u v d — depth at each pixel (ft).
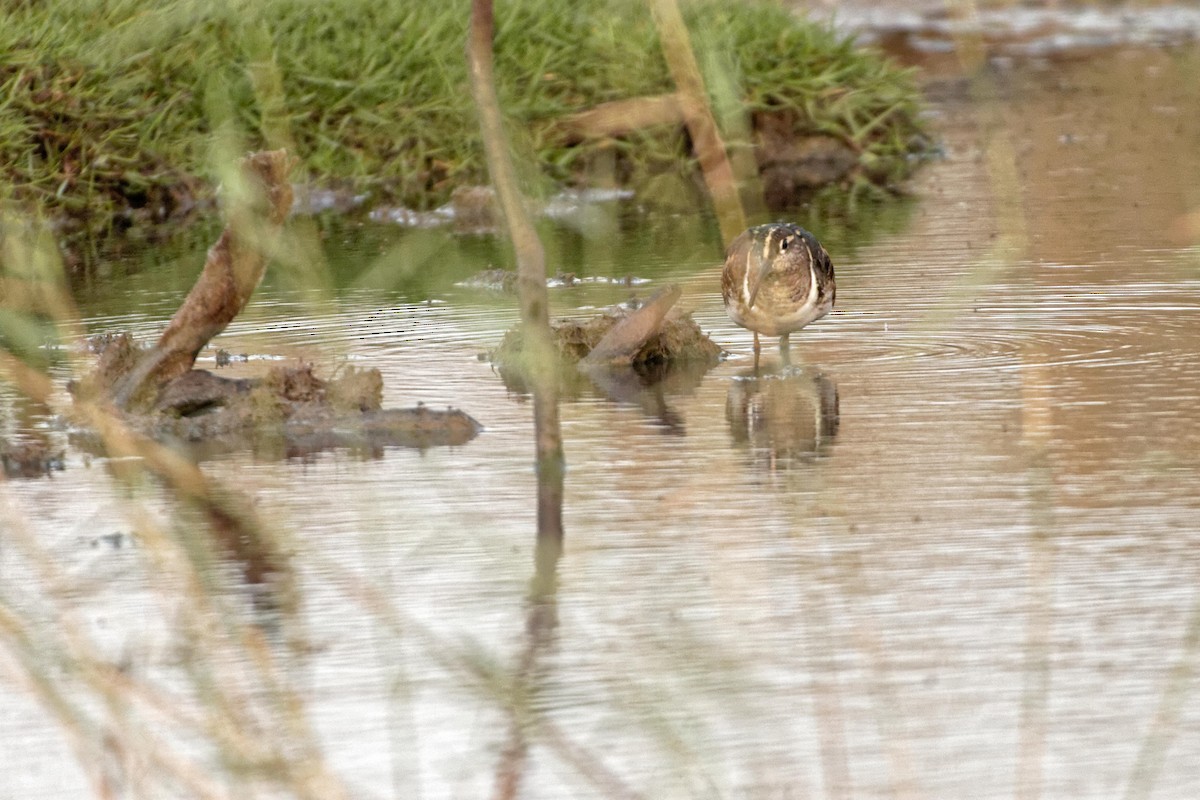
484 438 38.65
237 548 31.50
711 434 38.47
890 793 22.26
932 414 39.37
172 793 22.95
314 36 78.74
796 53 85.56
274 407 39.63
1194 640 25.35
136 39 34.60
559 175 74.64
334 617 28.19
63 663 25.12
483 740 24.16
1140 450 35.86
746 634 27.07
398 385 43.57
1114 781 22.50
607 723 24.43
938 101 97.91
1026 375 42.55
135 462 37.22
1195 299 50.85
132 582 29.99
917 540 30.94
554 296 54.54
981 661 25.93
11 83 71.61
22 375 41.09
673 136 72.23
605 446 37.68
